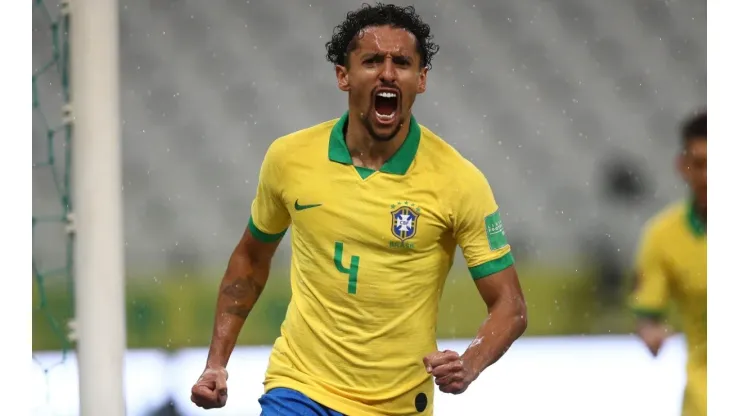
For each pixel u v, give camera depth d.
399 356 11.93
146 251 26.45
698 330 16.72
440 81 28.66
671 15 29.80
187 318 26.02
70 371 23.83
